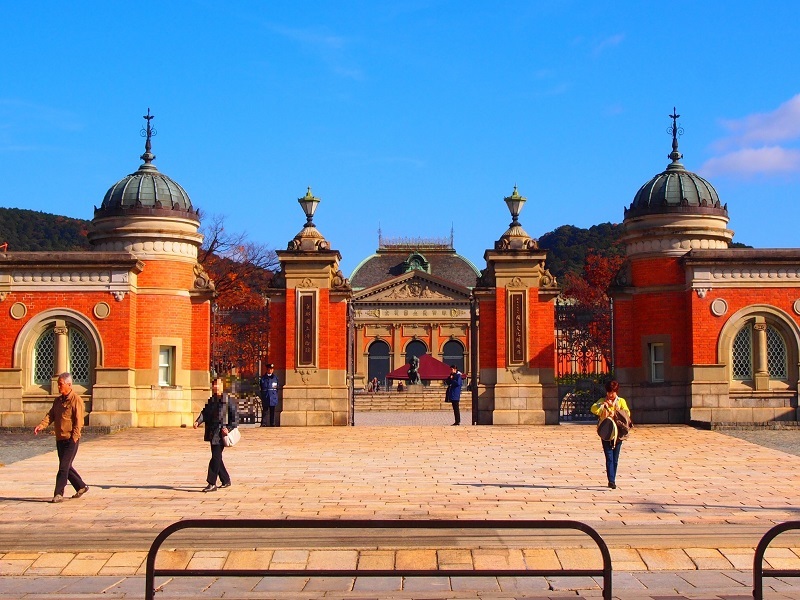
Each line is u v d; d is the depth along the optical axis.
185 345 30.66
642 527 14.91
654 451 23.39
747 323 29.52
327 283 30.08
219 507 16.45
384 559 13.42
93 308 29.36
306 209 30.75
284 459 22.30
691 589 12.30
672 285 30.38
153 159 32.22
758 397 29.16
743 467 20.77
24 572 13.16
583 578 12.98
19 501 17.16
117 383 29.11
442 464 21.36
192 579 13.19
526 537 14.40
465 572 9.46
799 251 29.45
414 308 94.44
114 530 14.93
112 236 30.39
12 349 29.27
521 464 21.33
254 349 42.78
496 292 30.16
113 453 23.45
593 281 68.56
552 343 30.06
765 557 13.37
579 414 33.66
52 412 17.42
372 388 71.56
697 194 30.81
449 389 31.70
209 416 18.19
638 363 30.64
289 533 14.82
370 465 21.25
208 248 59.88
